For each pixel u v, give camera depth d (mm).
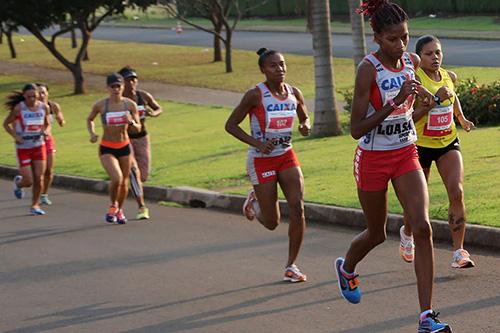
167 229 14375
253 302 9641
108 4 41719
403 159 8070
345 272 8844
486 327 8203
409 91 7684
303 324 8719
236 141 24875
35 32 42469
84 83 45062
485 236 11453
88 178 20453
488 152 17219
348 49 47812
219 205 16297
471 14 56594
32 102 16781
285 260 11578
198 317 9211
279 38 56406
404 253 10539
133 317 9367
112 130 15234
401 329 8336
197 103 35750
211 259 11930
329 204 14148
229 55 44500
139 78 44312
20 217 16453
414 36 49438
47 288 10891
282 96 10375
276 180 10516
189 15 73875
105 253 12773
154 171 20250
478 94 22234
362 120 7875
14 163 24500
